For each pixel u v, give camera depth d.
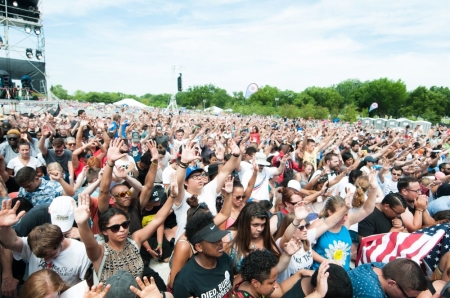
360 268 3.12
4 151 7.00
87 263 3.11
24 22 25.95
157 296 2.32
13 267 3.50
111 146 3.83
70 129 11.52
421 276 2.75
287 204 4.31
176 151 9.50
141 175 6.54
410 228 4.62
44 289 2.33
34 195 4.46
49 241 2.80
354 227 5.09
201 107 93.25
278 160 8.77
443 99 82.25
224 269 2.96
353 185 5.93
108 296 2.33
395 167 6.90
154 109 53.56
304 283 2.90
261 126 23.09
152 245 5.27
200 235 2.74
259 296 2.84
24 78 25.14
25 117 10.99
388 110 84.38
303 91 90.75
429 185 6.29
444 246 3.84
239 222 3.45
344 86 118.69
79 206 2.77
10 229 2.93
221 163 6.30
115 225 2.89
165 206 3.55
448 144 13.93
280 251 3.55
